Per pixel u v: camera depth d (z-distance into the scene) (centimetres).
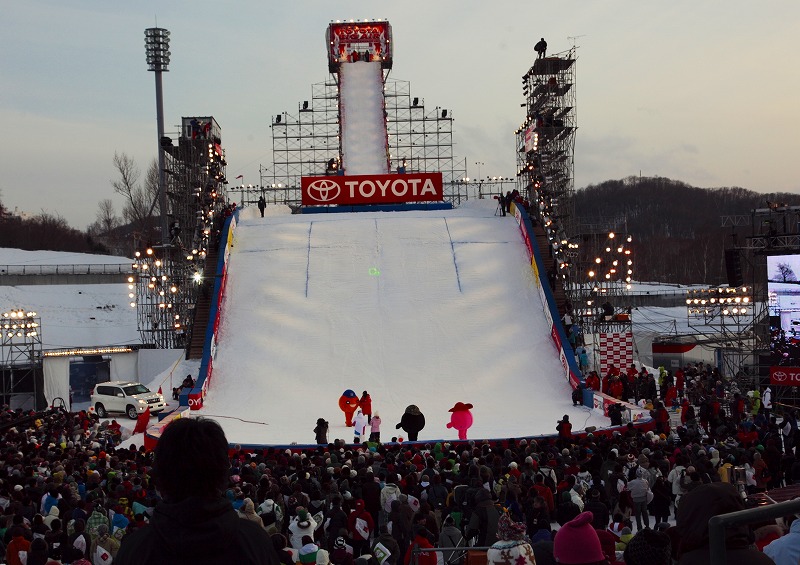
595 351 4728
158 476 395
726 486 474
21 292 9381
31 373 5331
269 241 5822
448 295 5144
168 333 6075
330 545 1627
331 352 4681
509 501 1756
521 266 5447
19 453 2528
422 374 4481
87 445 3086
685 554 469
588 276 5609
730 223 4797
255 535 396
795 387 3969
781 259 4009
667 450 2453
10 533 1496
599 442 2536
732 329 6194
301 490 1894
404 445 3078
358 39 9350
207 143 6400
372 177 6725
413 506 1766
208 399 4341
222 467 399
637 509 2047
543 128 6284
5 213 17262
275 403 4262
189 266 5803
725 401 4053
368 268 5419
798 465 2131
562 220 6209
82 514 1636
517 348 4709
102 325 8700
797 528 561
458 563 1488
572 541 780
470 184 8375
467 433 3572
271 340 4816
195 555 377
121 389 4559
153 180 14012
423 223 5962
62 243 16550
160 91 10131
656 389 4484
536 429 3628
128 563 381
